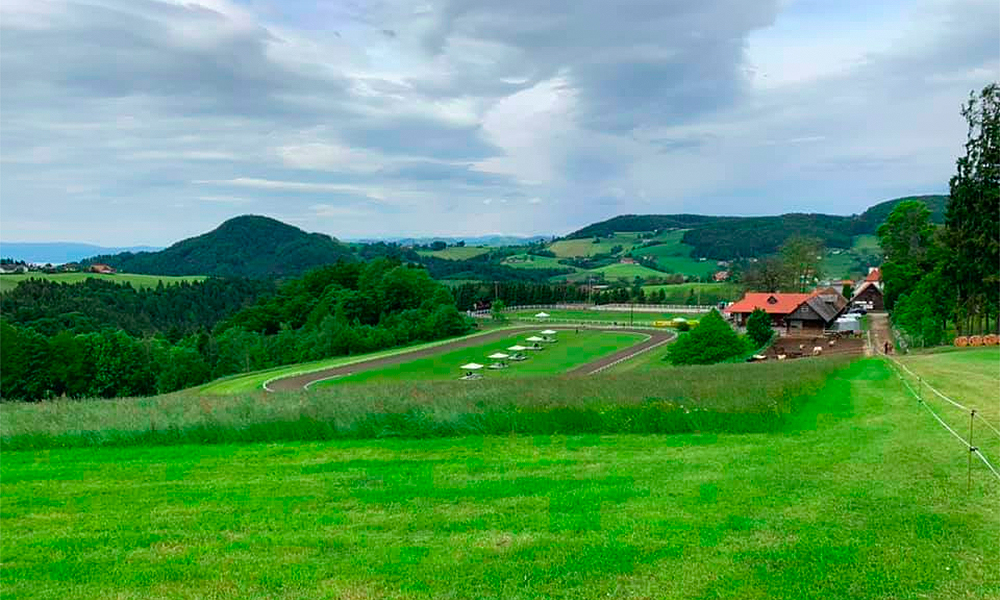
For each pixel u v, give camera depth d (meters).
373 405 19.70
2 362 71.50
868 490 10.70
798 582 7.50
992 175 51.50
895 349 59.97
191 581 8.20
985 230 51.19
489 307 157.50
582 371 72.31
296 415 18.52
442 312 111.81
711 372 30.61
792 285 125.44
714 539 8.80
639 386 23.34
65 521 10.77
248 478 13.20
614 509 10.26
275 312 119.56
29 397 72.25
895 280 79.25
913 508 9.72
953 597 7.04
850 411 19.23
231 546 9.30
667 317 133.38
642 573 7.89
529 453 14.92
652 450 14.82
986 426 15.66
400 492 11.71
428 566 8.33
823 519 9.41
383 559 8.62
